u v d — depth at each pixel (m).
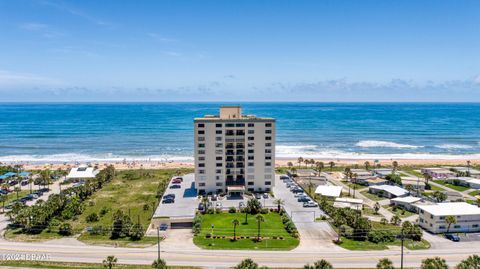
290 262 82.56
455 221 101.69
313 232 101.44
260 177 139.75
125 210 121.75
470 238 98.19
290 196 135.75
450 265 81.69
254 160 138.75
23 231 101.44
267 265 80.88
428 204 119.62
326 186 145.25
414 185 152.88
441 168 188.88
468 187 156.38
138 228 98.00
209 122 135.75
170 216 111.31
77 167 181.50
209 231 101.69
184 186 150.25
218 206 122.88
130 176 175.12
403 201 126.44
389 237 96.44
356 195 142.62
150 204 127.94
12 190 150.75
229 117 146.00
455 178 166.75
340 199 130.50
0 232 100.81
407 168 197.00
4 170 179.88
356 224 100.69
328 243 94.00
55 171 183.75
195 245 92.75
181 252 88.25
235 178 139.50
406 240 96.12
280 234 99.31
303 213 116.75
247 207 117.50
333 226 105.81
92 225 106.38
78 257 84.88
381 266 70.31
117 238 97.38
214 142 136.75
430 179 167.62
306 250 89.50
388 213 120.44
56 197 121.81
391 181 158.88
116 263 81.50
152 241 95.50
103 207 125.06
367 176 168.25
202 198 131.88
